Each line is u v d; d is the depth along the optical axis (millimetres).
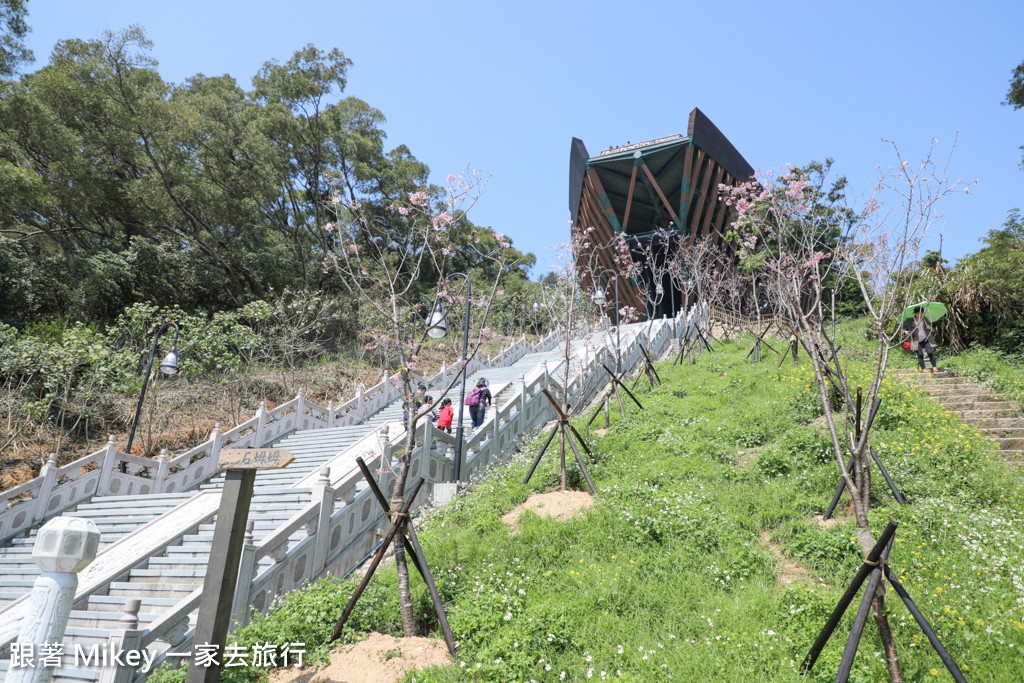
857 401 6406
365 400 20969
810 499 8719
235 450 5410
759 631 5793
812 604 5953
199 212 31531
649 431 12664
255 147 31625
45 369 17094
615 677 5430
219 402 21359
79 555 4645
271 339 25953
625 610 6539
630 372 20266
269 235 37094
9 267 22766
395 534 6828
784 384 15008
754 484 9664
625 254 23734
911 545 7172
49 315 23656
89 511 12305
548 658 5754
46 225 27141
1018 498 8547
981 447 10359
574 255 14453
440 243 10219
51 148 25906
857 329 21750
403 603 6539
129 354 18391
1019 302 16094
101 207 28359
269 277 33812
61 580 4594
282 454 5238
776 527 8312
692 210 45250
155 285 29641
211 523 9523
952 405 12852
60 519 4652
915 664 5168
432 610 6883
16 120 24703
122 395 19625
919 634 5457
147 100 28219
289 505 10070
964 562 6695
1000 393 13266
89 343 17906
